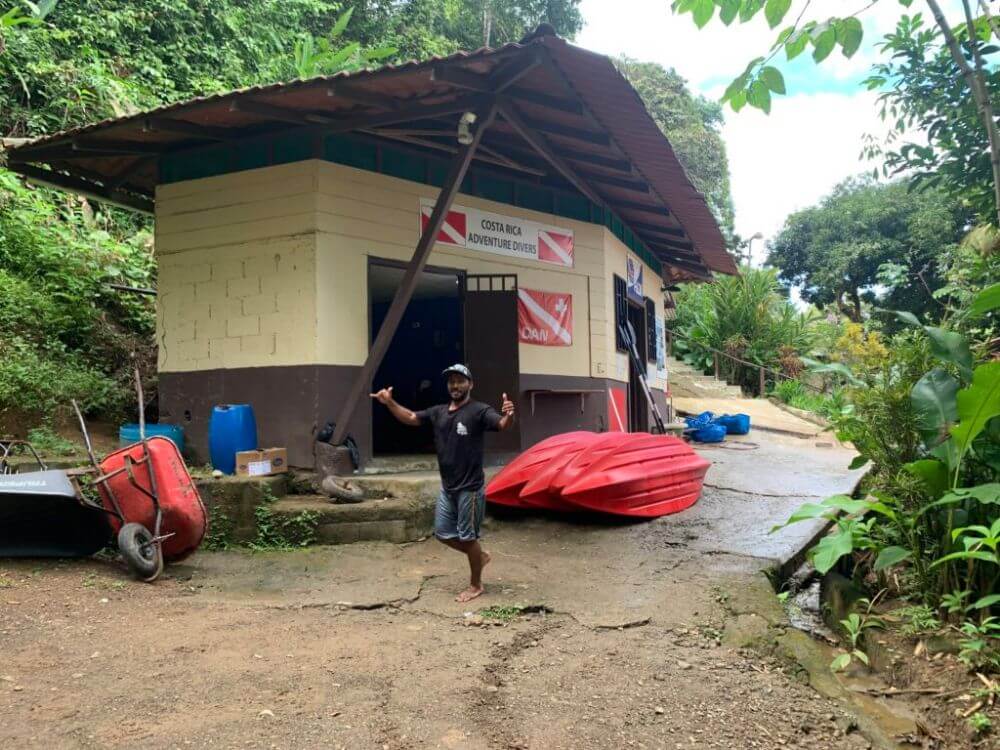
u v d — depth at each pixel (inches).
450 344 466.9
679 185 367.9
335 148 316.2
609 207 421.4
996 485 180.9
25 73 489.4
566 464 277.4
